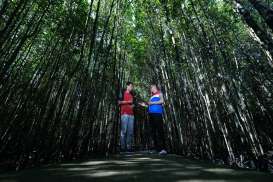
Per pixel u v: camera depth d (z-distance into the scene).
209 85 4.85
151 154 5.54
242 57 5.42
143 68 10.83
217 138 4.94
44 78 4.66
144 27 8.38
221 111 4.65
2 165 3.50
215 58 4.72
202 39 5.04
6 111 3.91
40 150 4.01
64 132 4.46
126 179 2.38
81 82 4.82
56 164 3.55
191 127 5.89
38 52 5.28
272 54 3.39
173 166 3.21
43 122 4.31
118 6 6.79
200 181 2.26
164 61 6.93
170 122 7.04
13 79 4.00
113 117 6.63
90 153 5.48
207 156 5.05
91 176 2.54
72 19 4.91
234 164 4.27
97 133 5.85
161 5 6.43
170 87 6.72
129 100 6.55
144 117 10.97
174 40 6.11
